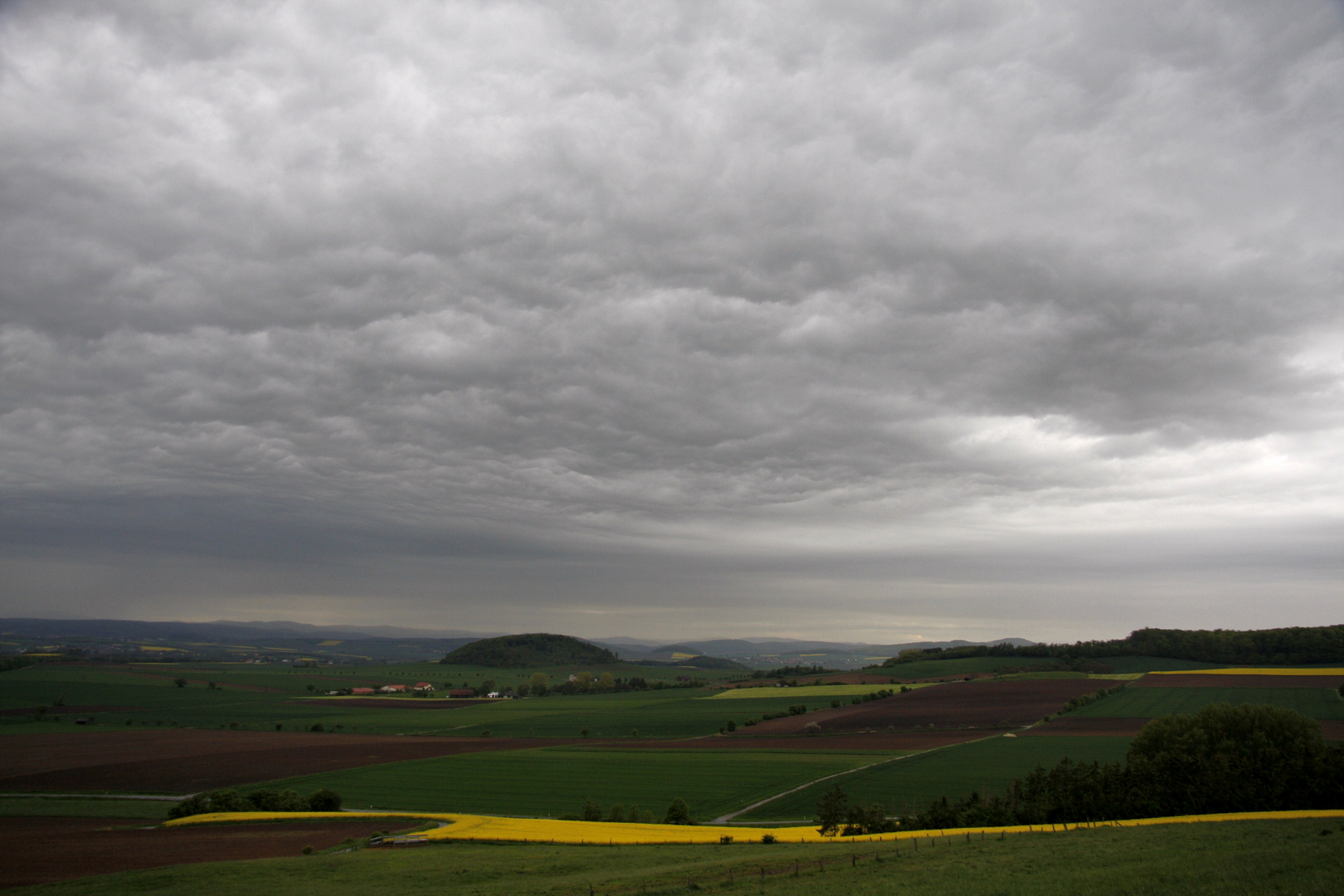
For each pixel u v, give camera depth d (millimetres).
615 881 36594
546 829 57406
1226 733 56250
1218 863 30953
